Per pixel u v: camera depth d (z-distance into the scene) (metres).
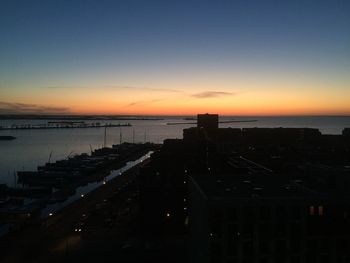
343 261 69.50
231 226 69.56
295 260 69.75
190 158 161.00
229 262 69.44
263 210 69.75
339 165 94.94
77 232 125.00
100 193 190.00
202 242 75.44
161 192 130.50
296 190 80.50
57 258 102.31
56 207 178.00
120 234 122.88
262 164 153.25
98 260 100.50
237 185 86.75
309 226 69.50
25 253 106.50
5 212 149.88
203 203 73.94
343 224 69.44
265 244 69.62
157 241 115.38
